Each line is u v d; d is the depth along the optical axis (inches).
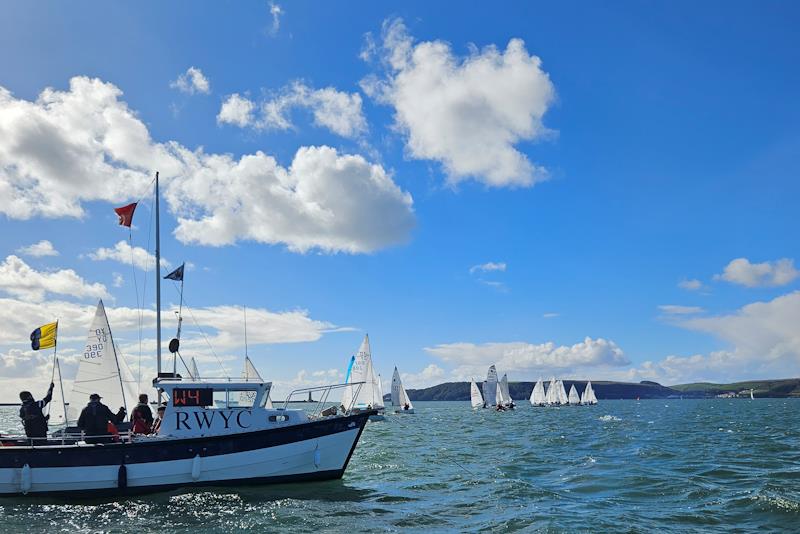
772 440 1861.5
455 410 6437.0
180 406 910.4
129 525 717.9
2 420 4466.0
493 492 929.5
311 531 694.5
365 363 3334.2
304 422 941.8
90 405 903.7
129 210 1097.4
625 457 1390.3
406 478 1077.8
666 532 678.5
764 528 693.9
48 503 836.6
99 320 1224.8
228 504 820.0
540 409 6628.9
